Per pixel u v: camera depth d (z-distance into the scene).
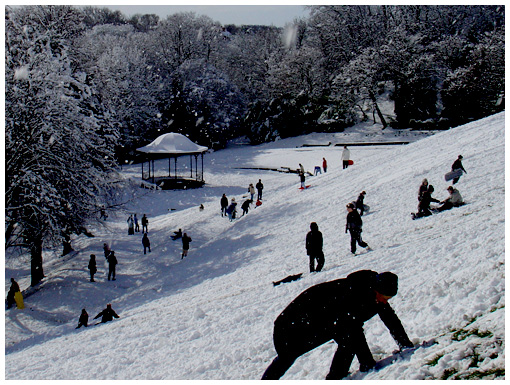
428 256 9.10
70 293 21.89
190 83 79.56
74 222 24.94
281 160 61.34
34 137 22.84
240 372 6.25
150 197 45.84
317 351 5.63
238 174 56.78
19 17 31.53
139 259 26.59
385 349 4.91
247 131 87.31
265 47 96.69
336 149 63.03
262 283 13.51
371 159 34.66
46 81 23.77
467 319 4.70
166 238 30.73
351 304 4.09
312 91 78.75
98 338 12.12
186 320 11.03
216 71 83.06
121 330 12.38
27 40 24.94
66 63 26.00
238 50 101.50
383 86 83.25
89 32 91.94
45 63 24.08
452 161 23.33
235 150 76.00
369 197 22.64
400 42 69.81
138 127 71.06
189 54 86.31
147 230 34.03
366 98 76.56
